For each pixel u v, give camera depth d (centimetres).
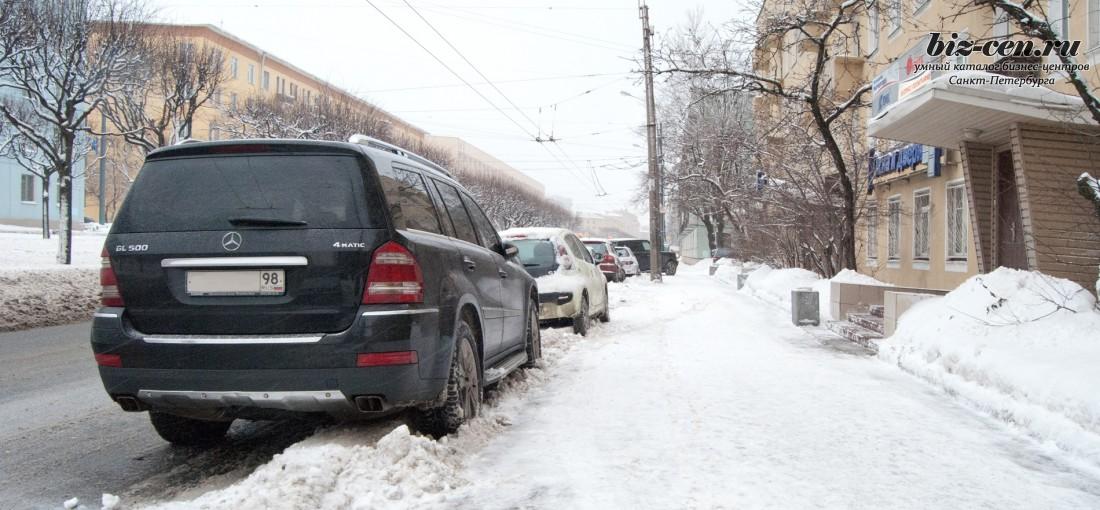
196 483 422
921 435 504
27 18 1642
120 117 2550
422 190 498
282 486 360
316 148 421
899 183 1731
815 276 1661
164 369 403
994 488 398
